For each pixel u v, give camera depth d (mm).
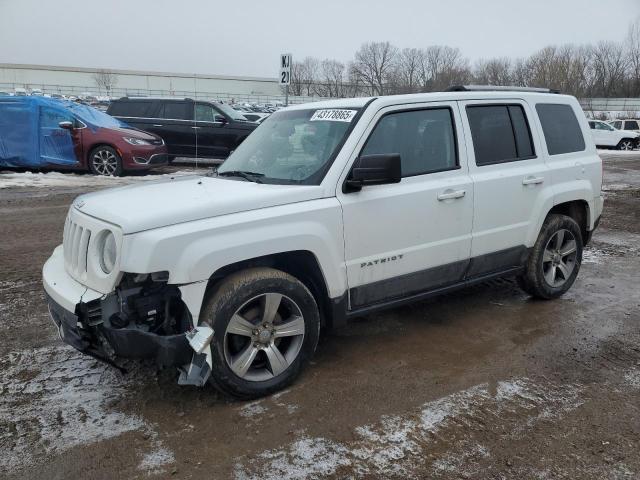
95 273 3166
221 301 3246
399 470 2834
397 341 4398
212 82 93562
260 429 3172
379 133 3945
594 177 5457
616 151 28125
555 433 3156
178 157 15789
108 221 3148
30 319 4703
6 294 5273
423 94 4254
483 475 2799
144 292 3197
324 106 4312
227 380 3324
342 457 2934
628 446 3039
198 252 3125
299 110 4508
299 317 3582
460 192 4270
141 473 2785
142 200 3414
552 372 3896
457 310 5090
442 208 4195
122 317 3145
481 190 4426
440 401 3494
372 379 3773
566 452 2984
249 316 3432
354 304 3891
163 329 3268
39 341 4289
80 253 3314
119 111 15945
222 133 15328
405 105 4094
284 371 3572
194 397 3506
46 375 3754
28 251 6805
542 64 64312
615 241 7957
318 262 3596
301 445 3029
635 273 6320
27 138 13305
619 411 3396
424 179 4133
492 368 3949
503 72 65188
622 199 11797
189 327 3184
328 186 3666
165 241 3041
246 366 3402
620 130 29328
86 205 3500
